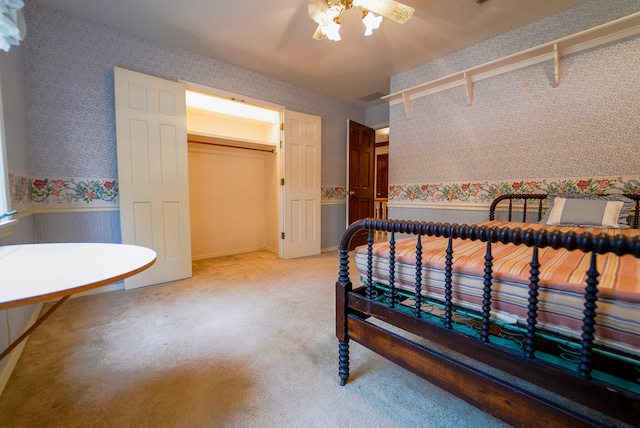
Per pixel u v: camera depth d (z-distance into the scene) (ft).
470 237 2.90
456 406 3.85
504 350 2.75
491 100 8.66
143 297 7.76
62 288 2.24
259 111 12.80
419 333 3.42
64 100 7.51
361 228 4.09
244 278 9.63
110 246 3.89
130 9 7.27
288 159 12.35
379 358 4.96
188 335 5.69
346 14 7.36
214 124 13.16
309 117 12.87
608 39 6.66
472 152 9.16
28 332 2.95
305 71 10.95
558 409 2.42
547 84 7.59
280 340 5.53
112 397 3.93
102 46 7.97
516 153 8.24
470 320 3.86
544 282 2.67
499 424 3.53
